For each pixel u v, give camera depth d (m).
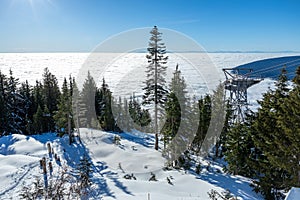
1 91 33.03
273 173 13.80
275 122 13.91
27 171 13.77
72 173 11.84
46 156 17.84
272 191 14.55
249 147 16.33
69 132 19.86
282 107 12.85
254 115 17.22
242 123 18.81
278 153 13.35
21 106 36.38
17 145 21.27
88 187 9.78
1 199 10.33
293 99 12.40
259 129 14.47
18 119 34.16
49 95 38.22
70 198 8.23
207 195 10.80
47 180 11.73
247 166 16.30
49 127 31.94
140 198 9.08
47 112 32.00
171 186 11.41
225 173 16.38
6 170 13.75
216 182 13.75
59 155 17.45
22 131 33.88
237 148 16.42
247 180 15.82
